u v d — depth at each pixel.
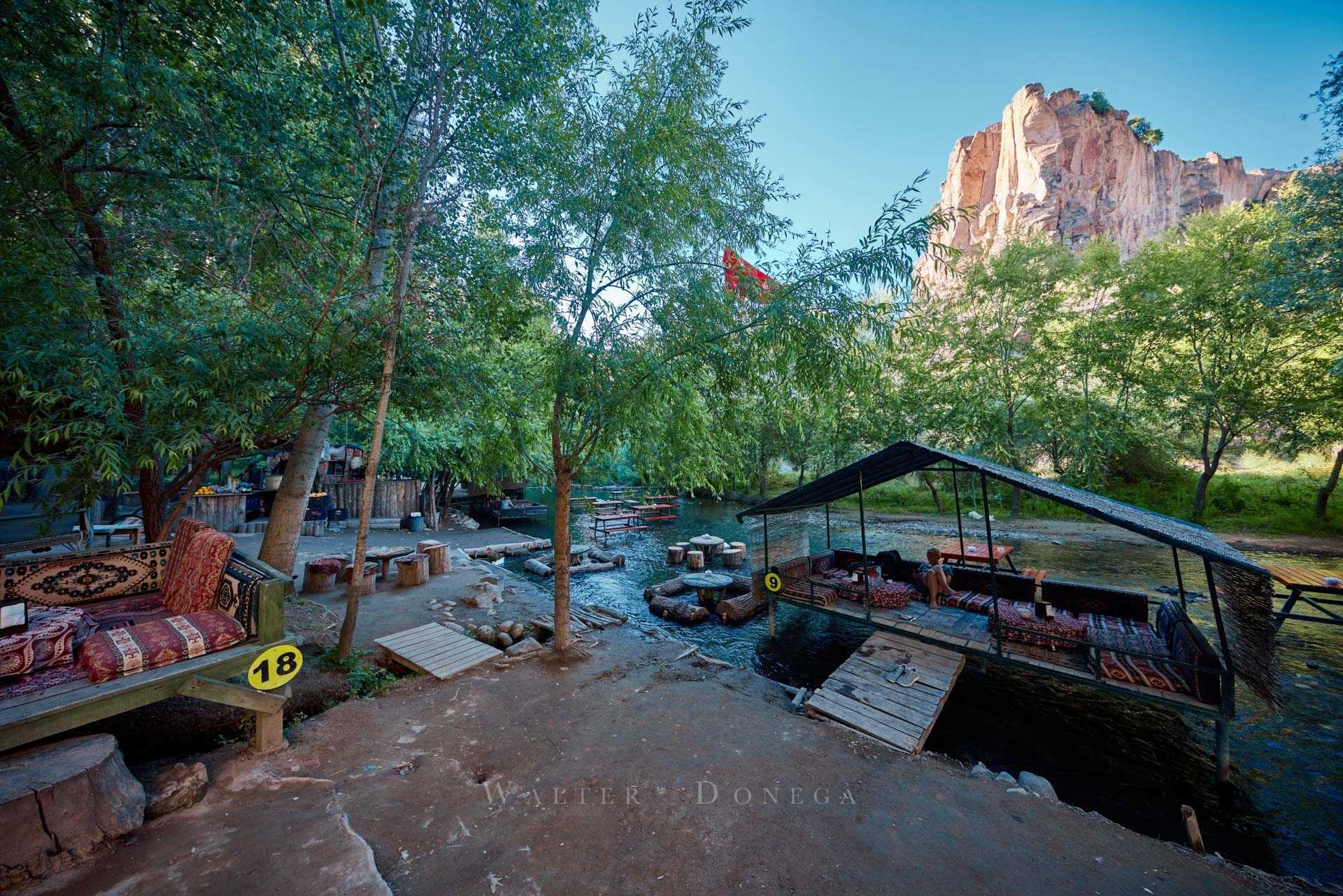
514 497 23.34
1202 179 56.28
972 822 3.52
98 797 2.84
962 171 61.75
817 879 2.91
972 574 8.12
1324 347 16.34
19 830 2.55
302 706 4.79
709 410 6.14
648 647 6.66
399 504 17.38
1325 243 12.86
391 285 6.96
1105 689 5.09
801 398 5.84
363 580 8.66
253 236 5.75
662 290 5.58
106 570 4.76
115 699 3.11
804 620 9.18
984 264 21.73
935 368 22.20
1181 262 18.14
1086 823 3.56
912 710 5.03
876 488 27.72
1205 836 4.00
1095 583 11.48
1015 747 5.27
